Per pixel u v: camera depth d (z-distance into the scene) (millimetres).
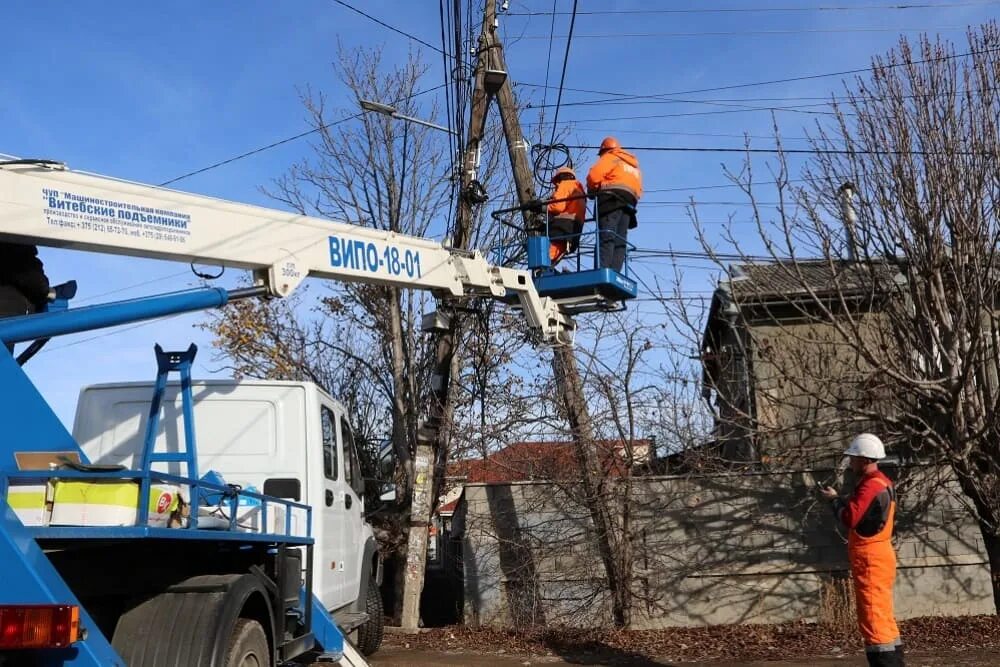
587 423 12031
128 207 6457
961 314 10797
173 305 6332
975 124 10922
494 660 10703
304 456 8180
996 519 11344
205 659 5086
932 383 10867
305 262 7555
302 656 7367
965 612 12023
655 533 12383
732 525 12359
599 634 11789
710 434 13039
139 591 5398
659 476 12500
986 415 10961
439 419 13062
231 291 7039
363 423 18703
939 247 10969
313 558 7621
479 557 12727
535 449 12883
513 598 12562
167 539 4883
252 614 5883
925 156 11023
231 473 8086
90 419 8320
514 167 12789
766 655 10406
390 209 18125
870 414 11484
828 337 12305
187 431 6590
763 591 12188
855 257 11586
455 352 14625
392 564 19375
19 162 5996
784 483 12422
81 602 5027
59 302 6273
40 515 4688
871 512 6941
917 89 11133
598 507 12016
